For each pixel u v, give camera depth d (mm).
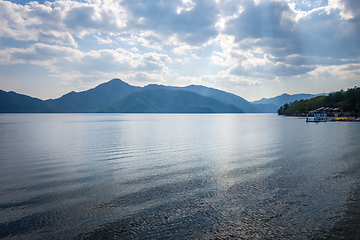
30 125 105875
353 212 11430
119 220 10984
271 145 34688
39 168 21406
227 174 18438
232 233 9758
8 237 9641
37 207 12492
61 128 83438
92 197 13836
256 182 16234
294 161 22828
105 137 49844
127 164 22812
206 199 13312
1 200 13477
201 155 27141
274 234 9641
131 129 76750
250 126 89812
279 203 12609
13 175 18922
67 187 15727
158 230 10062
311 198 13234
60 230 10164
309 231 9805
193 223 10625
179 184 16062
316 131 60094
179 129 75625
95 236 9688
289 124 101438
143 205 12609
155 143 38875
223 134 55031
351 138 42312
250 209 11938
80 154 28828
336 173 18156
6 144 38625
